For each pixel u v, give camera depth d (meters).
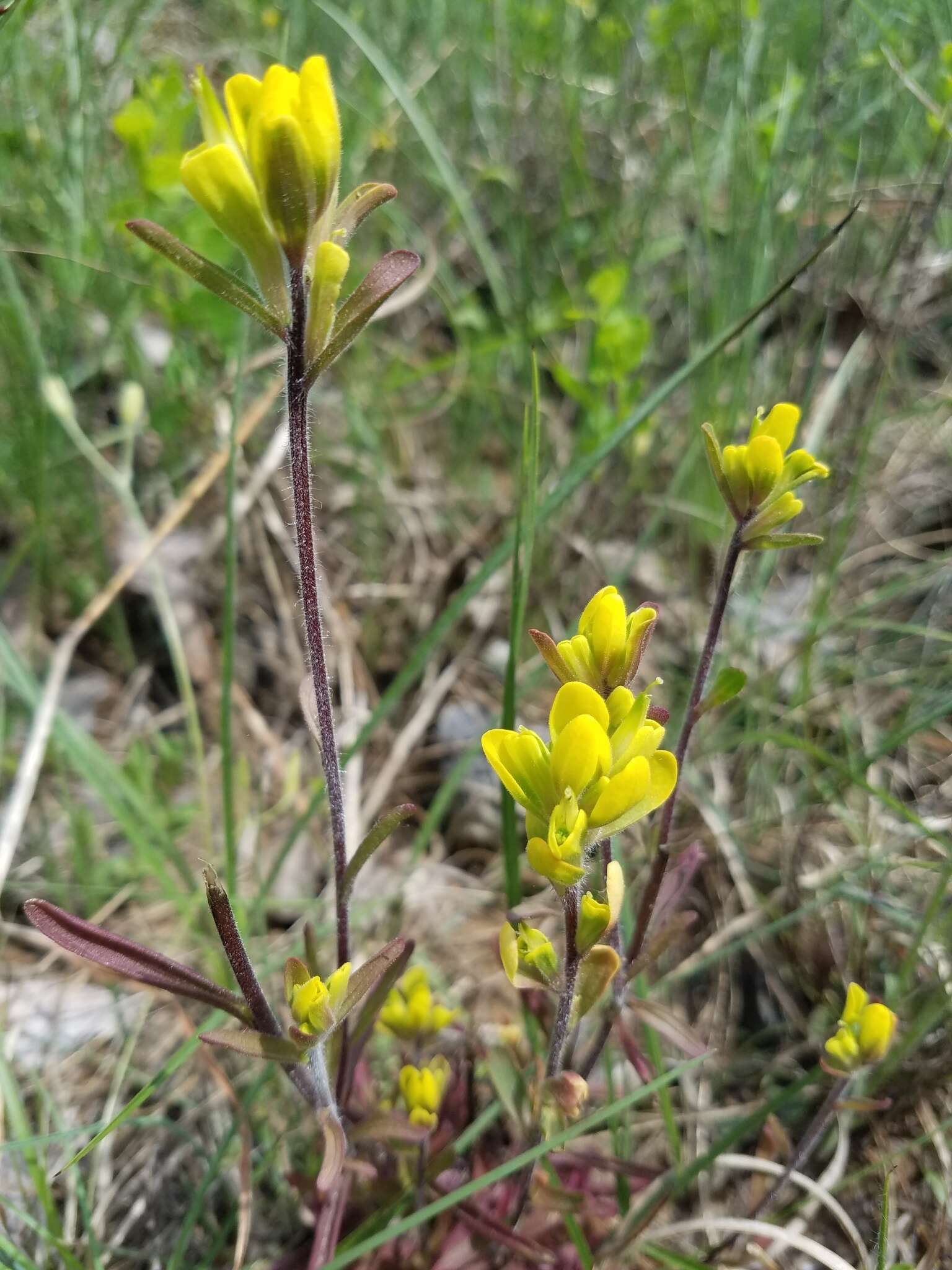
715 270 0.47
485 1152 0.30
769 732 0.38
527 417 0.30
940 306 0.54
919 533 0.51
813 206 0.46
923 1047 0.35
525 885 0.42
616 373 0.46
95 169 0.49
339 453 0.54
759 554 0.48
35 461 0.45
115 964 0.19
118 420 0.54
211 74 0.60
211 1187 0.33
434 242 0.60
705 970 0.39
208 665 0.49
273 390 0.45
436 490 0.55
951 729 0.44
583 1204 0.25
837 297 0.48
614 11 0.56
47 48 0.54
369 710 0.48
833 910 0.39
